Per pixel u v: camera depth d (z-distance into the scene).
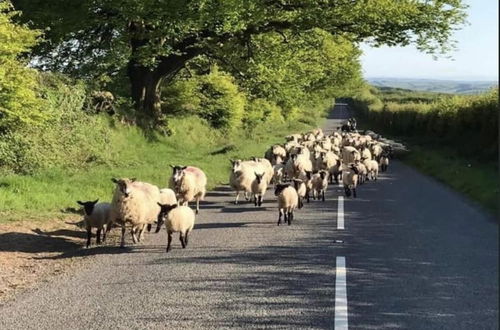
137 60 26.95
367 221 11.25
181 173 12.47
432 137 34.16
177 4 22.50
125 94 33.66
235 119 38.47
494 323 5.54
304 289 6.73
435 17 26.33
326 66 43.34
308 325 5.56
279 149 21.89
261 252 8.69
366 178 18.62
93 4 24.06
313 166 18.53
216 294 6.57
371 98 93.81
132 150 25.00
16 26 15.72
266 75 30.69
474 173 16.89
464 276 7.16
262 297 6.44
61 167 18.11
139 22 26.03
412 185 16.94
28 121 15.27
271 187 17.30
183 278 7.28
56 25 24.47
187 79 36.75
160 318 5.79
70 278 7.41
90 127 21.61
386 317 5.75
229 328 5.50
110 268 7.90
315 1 25.52
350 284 6.89
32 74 17.11
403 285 6.83
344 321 5.64
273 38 30.31
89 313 5.99
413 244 9.04
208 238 9.84
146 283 7.08
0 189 13.31
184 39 28.39
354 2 25.75
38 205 12.65
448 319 5.67
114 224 11.25
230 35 28.17
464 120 28.94
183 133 32.66
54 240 9.90
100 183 15.75
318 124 71.88
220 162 23.08
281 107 59.56
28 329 5.56
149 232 10.65
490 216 11.39
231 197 15.18
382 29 26.47
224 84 36.94
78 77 25.89
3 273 7.73
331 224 11.00
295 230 10.45
